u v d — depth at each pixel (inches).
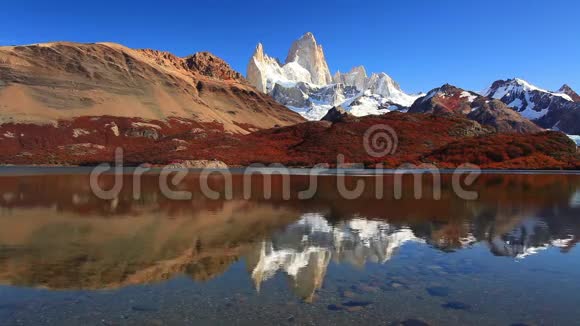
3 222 645.3
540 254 432.8
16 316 260.4
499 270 369.7
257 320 253.3
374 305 279.1
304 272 364.8
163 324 247.3
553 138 3870.6
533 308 273.9
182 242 496.4
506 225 623.8
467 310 269.7
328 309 272.1
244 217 716.0
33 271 364.2
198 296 298.4
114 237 526.3
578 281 334.0
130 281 336.2
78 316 260.2
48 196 1058.7
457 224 633.6
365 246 476.1
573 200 983.6
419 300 289.4
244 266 384.8
